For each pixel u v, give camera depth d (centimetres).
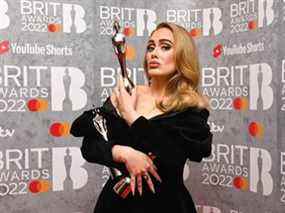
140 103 142
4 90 187
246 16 198
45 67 194
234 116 205
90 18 201
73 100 199
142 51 211
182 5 214
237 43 202
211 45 212
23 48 189
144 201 132
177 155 126
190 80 140
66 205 200
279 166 186
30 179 193
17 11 188
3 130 187
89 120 137
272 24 187
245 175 201
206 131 133
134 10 209
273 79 187
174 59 139
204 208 218
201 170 218
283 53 183
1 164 187
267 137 191
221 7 208
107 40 204
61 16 196
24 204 192
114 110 138
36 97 193
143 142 126
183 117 133
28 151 192
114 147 129
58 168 198
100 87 204
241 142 203
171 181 135
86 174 203
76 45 199
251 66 197
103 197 140
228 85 207
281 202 185
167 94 141
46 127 195
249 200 199
